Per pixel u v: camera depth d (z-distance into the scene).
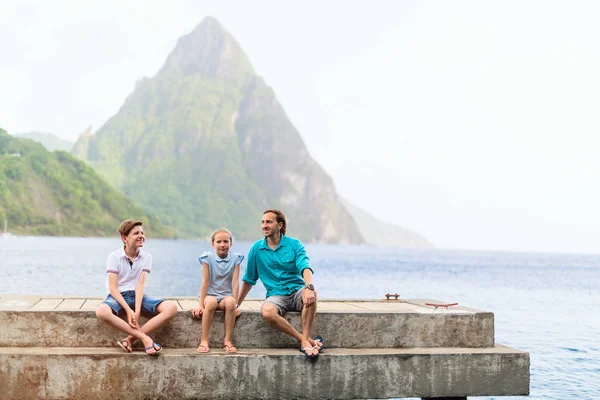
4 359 7.34
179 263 74.88
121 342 7.68
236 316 8.25
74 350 7.66
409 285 52.50
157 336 8.08
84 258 74.94
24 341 7.75
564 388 12.79
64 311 7.82
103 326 7.89
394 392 8.15
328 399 8.01
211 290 8.30
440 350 8.45
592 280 70.94
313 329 8.41
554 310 31.77
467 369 8.29
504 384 8.36
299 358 7.95
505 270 98.19
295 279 8.57
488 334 8.76
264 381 7.87
